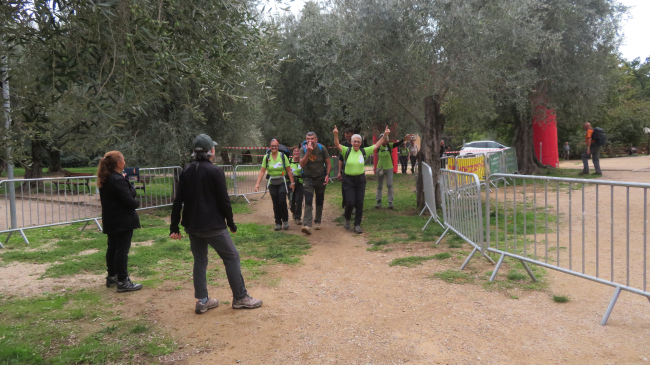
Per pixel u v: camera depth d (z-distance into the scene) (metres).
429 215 8.74
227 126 12.66
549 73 13.15
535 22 8.59
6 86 3.11
